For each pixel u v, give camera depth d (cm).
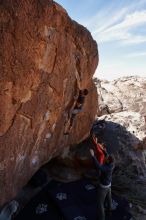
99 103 1342
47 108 632
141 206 755
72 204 688
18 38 468
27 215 651
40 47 528
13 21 449
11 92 491
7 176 566
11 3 439
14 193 621
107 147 935
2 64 451
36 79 548
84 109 847
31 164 660
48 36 544
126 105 1382
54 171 819
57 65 610
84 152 857
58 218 650
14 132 541
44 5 508
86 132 899
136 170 895
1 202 577
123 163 905
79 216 654
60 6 569
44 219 643
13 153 560
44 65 563
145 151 1019
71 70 684
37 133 632
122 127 1044
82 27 695
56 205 680
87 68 768
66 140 805
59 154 827
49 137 698
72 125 792
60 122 725
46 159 734
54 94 639
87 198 724
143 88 1502
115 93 1458
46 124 657
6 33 444
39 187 746
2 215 606
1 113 484
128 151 935
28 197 705
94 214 668
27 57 502
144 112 1342
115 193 798
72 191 743
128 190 818
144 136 1020
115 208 699
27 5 468
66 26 611
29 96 548
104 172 610
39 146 668
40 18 504
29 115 571
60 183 773
